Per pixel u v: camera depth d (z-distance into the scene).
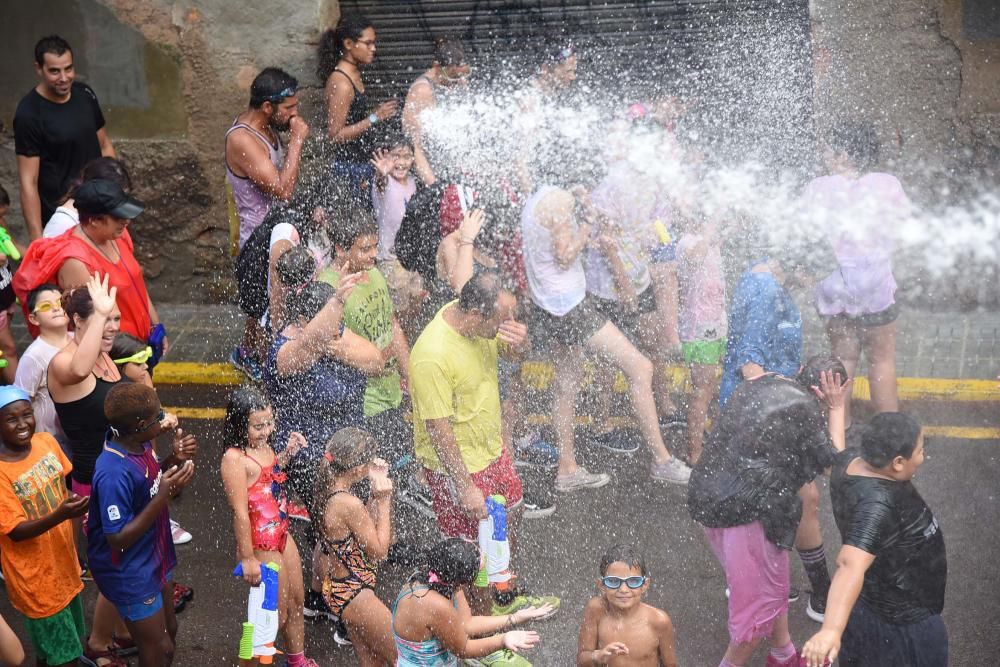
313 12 25.42
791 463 13.49
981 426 20.50
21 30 25.59
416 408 15.20
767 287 16.94
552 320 18.52
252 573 13.95
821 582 15.33
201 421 21.73
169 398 22.64
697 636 15.54
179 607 16.48
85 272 16.83
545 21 26.06
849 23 24.86
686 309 19.02
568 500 18.69
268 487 14.16
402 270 20.03
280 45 25.61
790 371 17.16
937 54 24.75
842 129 19.20
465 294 14.59
